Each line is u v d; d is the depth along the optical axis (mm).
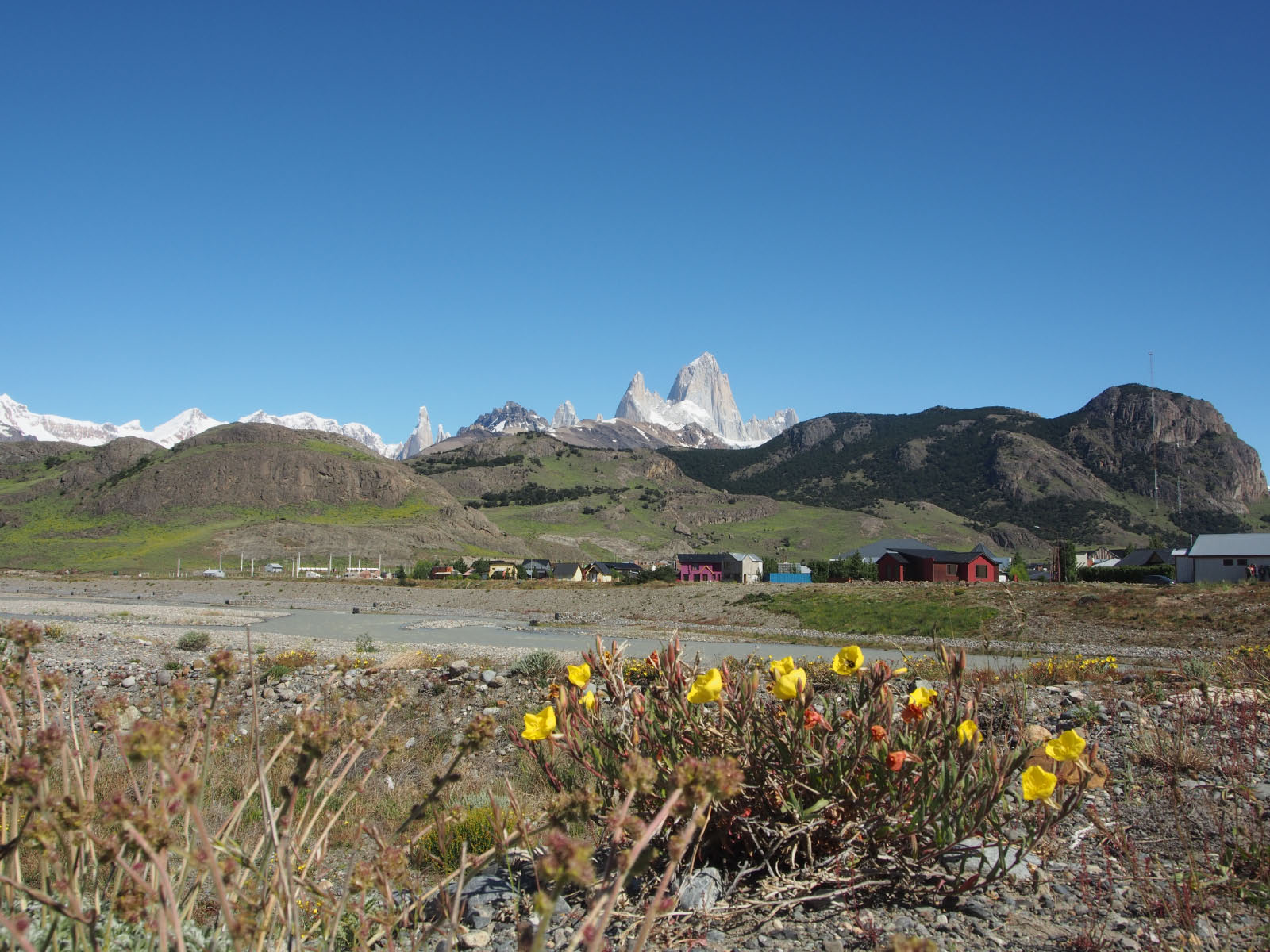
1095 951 2971
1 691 2246
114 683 14836
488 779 7234
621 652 4012
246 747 6879
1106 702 8016
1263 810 4406
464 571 112750
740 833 3725
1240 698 7590
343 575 120125
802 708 3566
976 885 3537
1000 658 12773
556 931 3361
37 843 1964
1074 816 4562
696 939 3113
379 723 2734
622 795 3672
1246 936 3064
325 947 2350
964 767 3363
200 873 2441
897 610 42625
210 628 45000
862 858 3666
